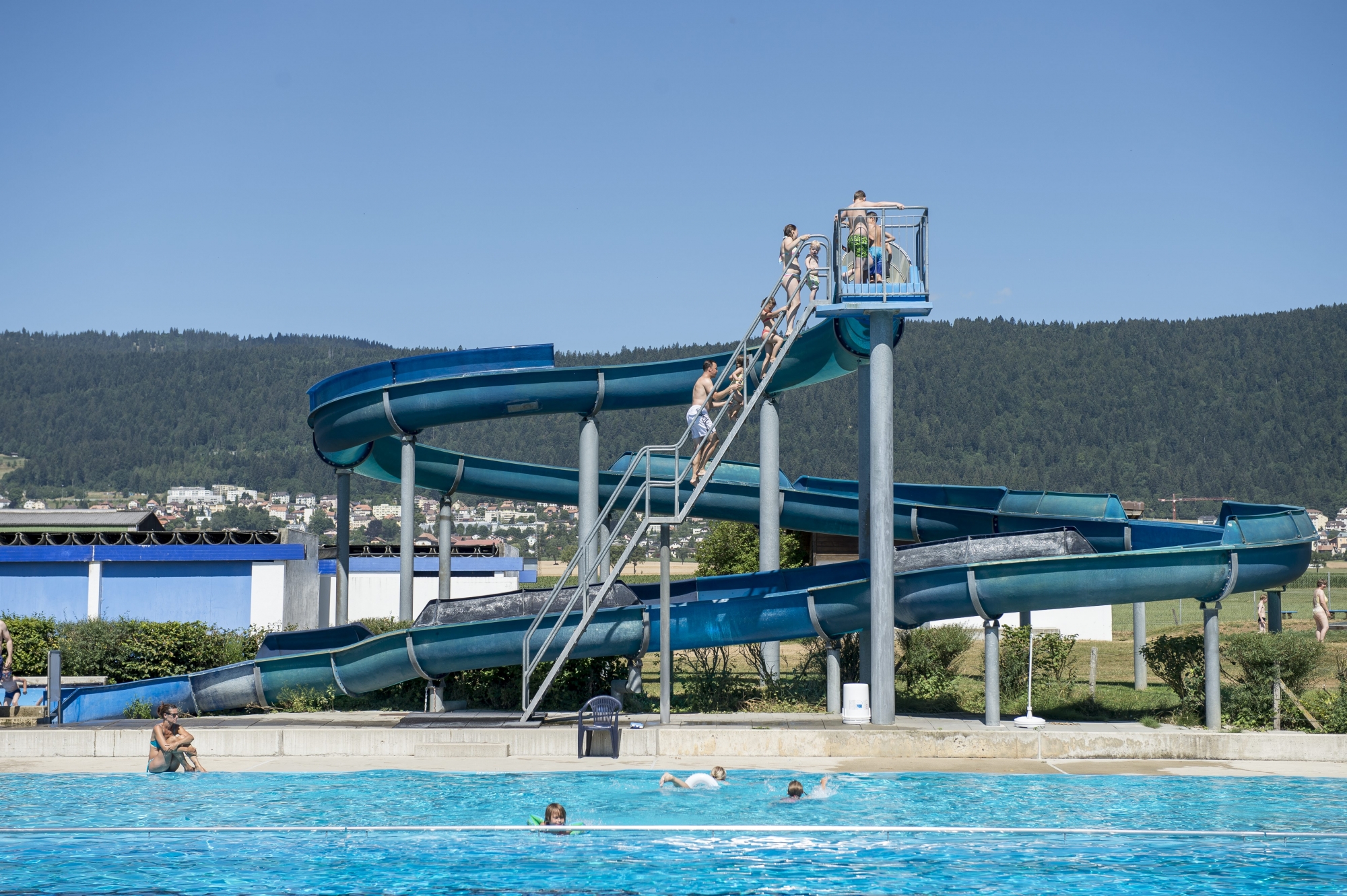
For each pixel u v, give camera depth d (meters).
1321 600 25.81
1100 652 32.97
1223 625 41.91
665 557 19.59
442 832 13.12
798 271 21.98
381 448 28.45
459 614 21.25
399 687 22.02
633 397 24.95
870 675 19.69
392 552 40.62
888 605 18.95
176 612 29.39
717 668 25.31
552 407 25.00
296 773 16.61
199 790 15.55
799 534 38.16
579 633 19.84
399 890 11.38
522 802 14.80
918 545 20.27
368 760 17.61
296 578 31.88
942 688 22.64
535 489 30.00
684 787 15.62
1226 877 11.71
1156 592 18.55
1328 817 13.99
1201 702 19.41
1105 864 12.18
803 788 15.61
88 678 22.23
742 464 30.94
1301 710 18.67
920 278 19.20
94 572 29.02
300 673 21.08
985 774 16.48
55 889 11.41
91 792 15.48
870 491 20.08
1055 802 14.80
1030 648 19.30
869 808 14.53
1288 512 19.27
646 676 26.47
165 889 11.38
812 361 23.84
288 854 12.58
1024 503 27.56
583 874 11.91
